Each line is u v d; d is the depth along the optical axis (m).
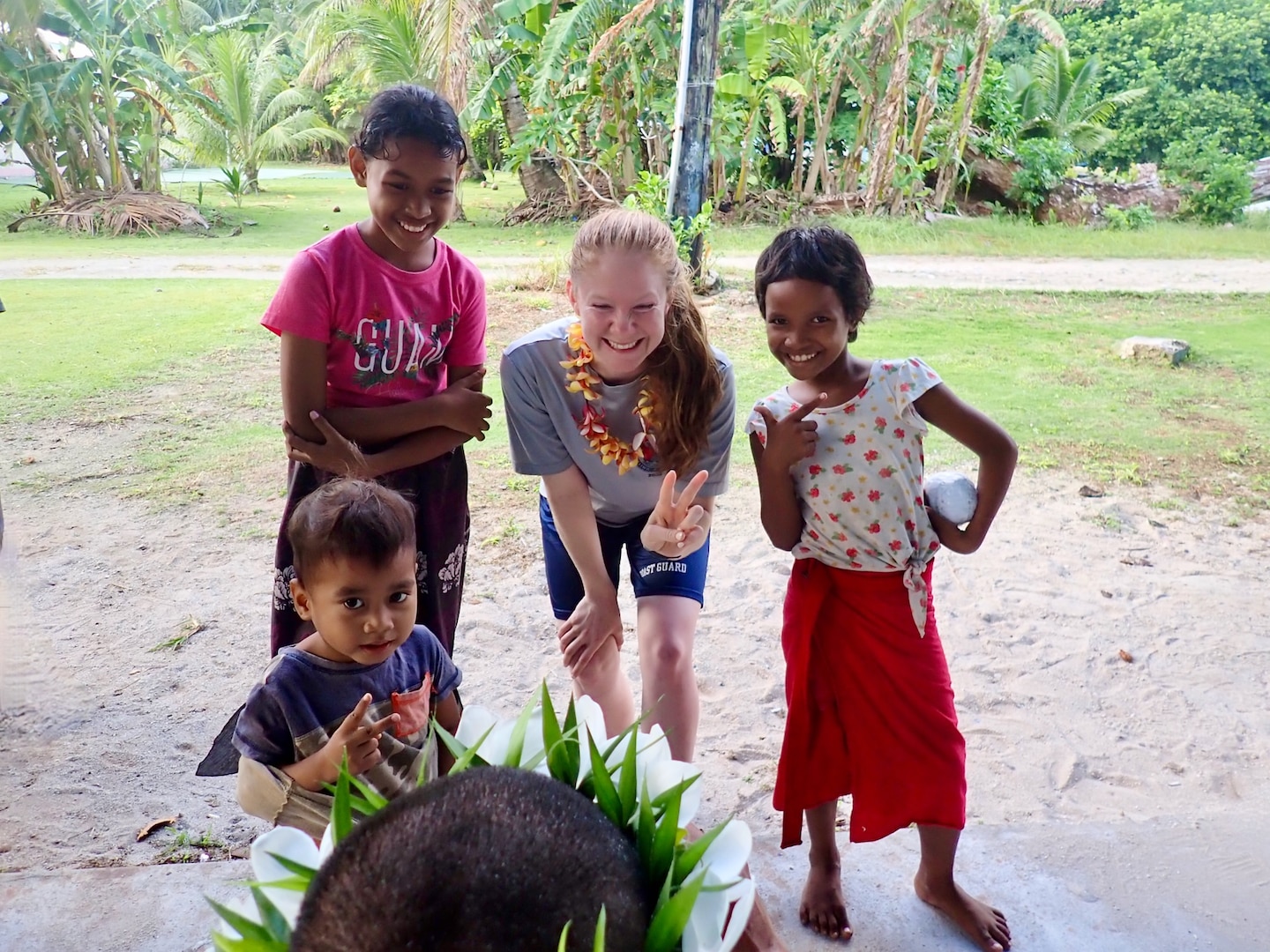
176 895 2.41
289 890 0.98
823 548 2.47
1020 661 4.22
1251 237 17.39
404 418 2.73
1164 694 3.99
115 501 5.86
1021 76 22.72
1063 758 3.56
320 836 1.81
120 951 2.23
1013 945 2.36
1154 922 2.42
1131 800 3.34
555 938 0.71
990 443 2.40
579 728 1.15
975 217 19.92
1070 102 22.81
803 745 2.49
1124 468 6.44
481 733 1.21
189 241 17.62
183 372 8.55
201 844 3.03
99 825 3.12
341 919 0.72
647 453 2.62
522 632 4.41
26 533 5.38
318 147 35.31
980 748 3.63
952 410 2.41
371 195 2.62
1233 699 3.96
